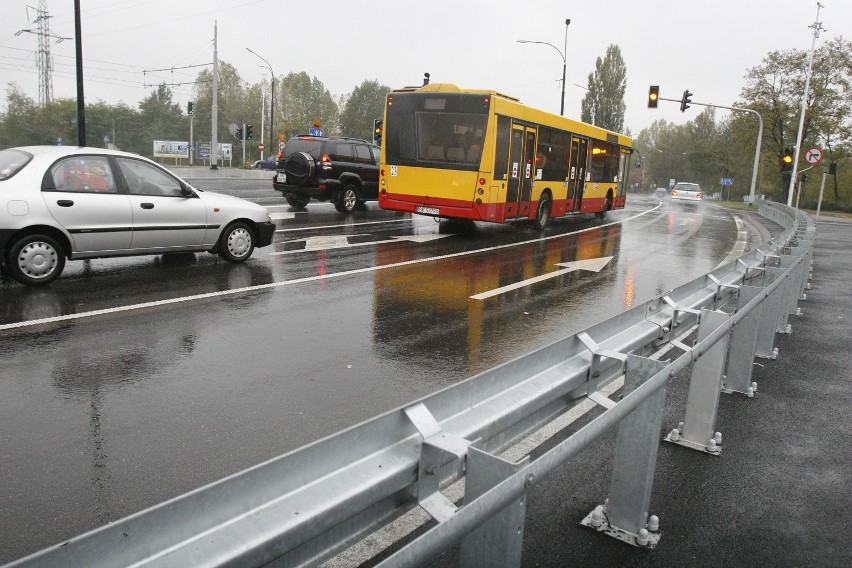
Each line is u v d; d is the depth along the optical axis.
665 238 17.44
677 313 4.23
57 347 5.73
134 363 5.45
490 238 15.20
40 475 3.56
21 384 4.87
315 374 5.41
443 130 14.48
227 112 113.25
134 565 1.40
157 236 8.72
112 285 8.13
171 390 4.91
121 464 3.73
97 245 8.11
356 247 12.50
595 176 20.75
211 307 7.38
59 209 7.70
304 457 1.75
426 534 1.46
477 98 14.15
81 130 22.67
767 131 53.50
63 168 7.87
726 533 3.29
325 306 7.76
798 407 5.21
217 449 3.97
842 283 11.80
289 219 16.41
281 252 11.34
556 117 17.27
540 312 8.05
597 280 10.48
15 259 7.54
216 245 9.62
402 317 7.46
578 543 3.11
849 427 4.84
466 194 14.37
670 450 4.26
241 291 8.24
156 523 1.43
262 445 4.05
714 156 83.06
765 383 5.79
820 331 7.91
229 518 1.58
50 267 7.79
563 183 18.23
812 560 3.09
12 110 99.81
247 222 9.91
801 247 8.07
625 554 3.04
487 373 2.48
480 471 1.96
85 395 4.73
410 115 14.76
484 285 9.56
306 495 1.74
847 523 3.45
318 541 1.82
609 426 2.28
